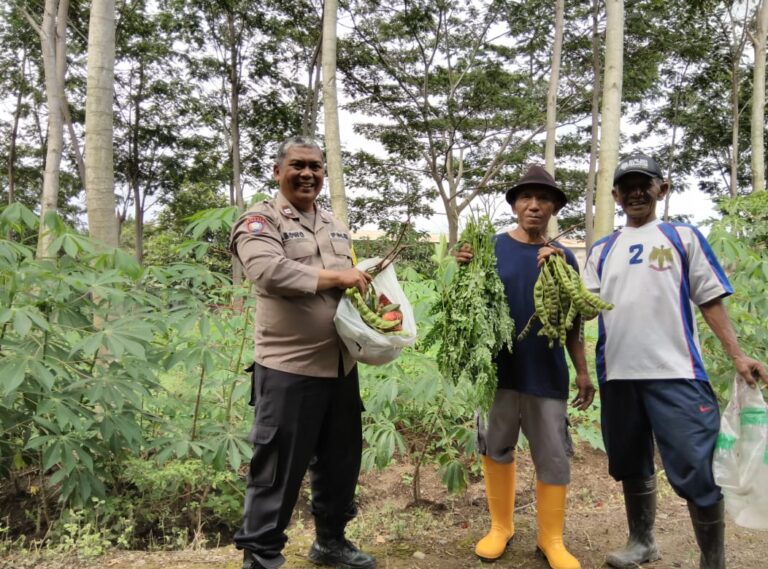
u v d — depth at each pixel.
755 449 2.37
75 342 3.36
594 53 21.11
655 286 2.50
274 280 2.22
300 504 4.09
